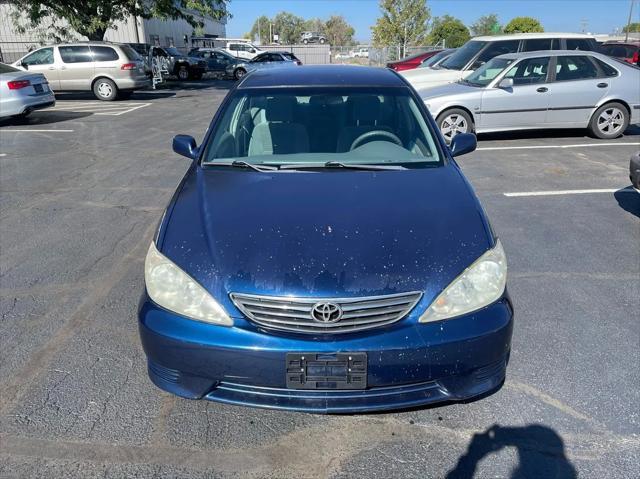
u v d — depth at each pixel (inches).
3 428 99.2
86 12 732.7
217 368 90.1
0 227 206.4
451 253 95.3
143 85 676.7
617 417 101.9
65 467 90.7
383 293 89.0
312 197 111.1
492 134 404.2
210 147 136.9
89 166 306.3
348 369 87.8
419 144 137.1
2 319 137.2
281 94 148.8
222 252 94.9
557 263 171.3
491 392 97.3
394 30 1283.2
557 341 126.8
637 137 381.4
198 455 93.9
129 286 156.1
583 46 436.8
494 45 439.5
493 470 90.4
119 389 110.3
